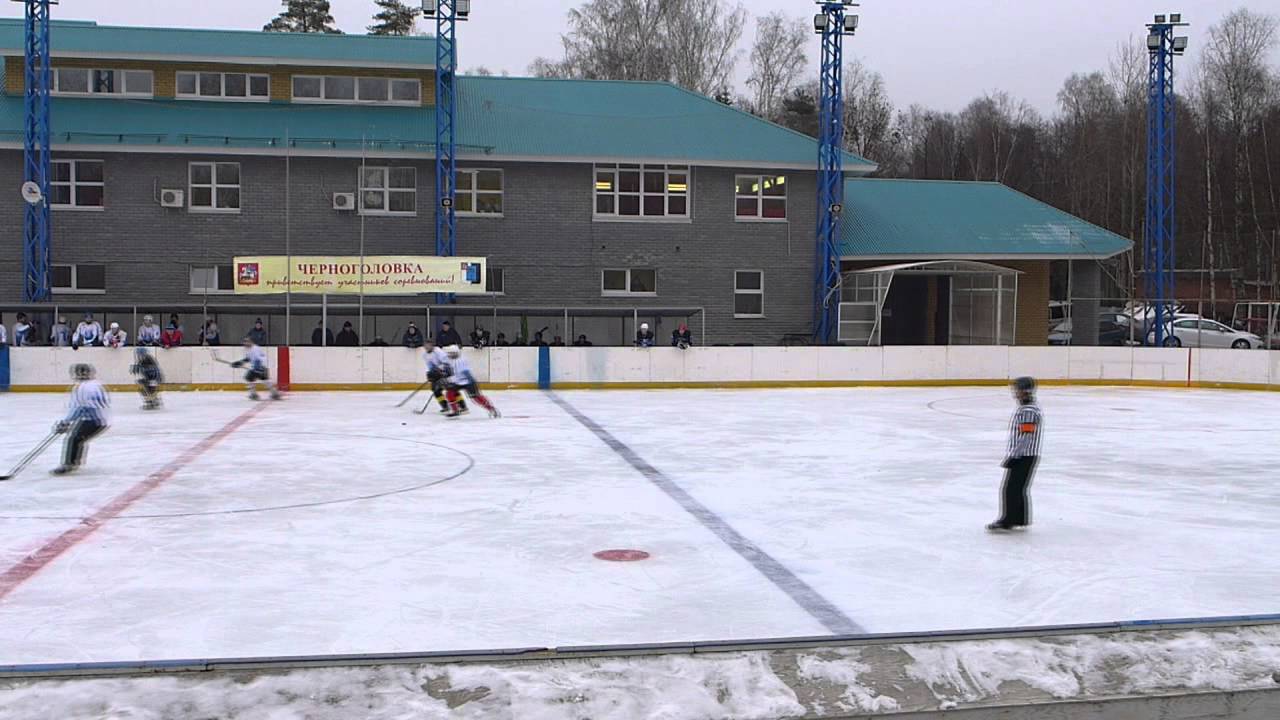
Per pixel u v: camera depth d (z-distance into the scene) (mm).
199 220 37469
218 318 37250
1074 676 7824
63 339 32906
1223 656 8164
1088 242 42562
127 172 37094
